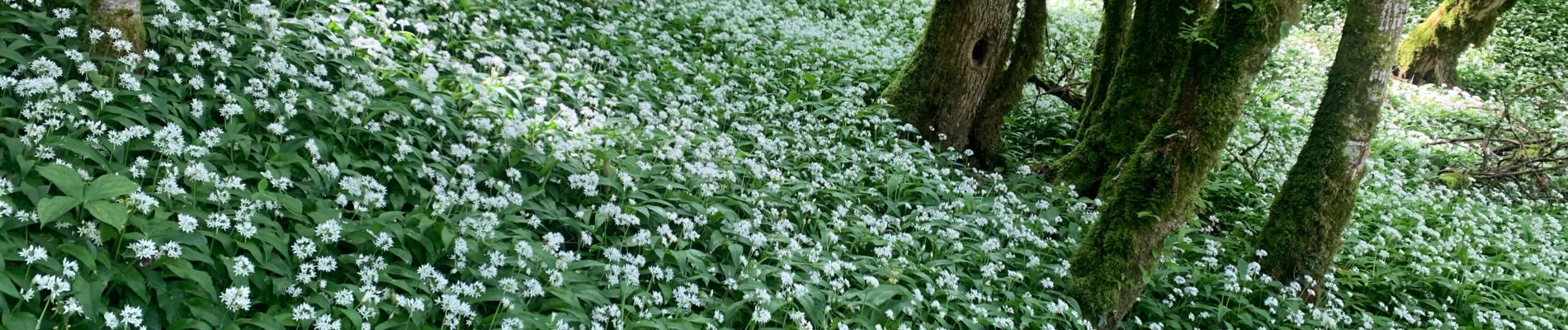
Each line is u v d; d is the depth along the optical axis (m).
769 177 8.46
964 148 11.39
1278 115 15.32
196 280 4.57
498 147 7.15
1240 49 7.36
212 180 5.37
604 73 10.30
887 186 9.02
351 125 6.79
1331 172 8.66
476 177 6.79
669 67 11.02
